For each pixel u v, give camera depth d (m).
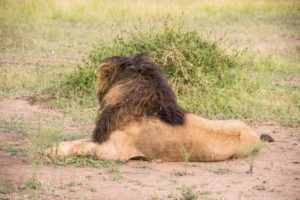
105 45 19.55
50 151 11.70
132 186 10.54
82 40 27.66
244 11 38.16
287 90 19.38
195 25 32.44
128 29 29.73
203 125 11.98
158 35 18.20
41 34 28.53
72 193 10.08
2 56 23.66
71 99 17.11
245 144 12.30
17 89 18.31
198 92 17.05
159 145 11.77
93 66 18.02
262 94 18.23
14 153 12.17
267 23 35.28
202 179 11.09
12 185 10.33
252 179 11.27
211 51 18.42
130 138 11.73
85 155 11.66
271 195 10.47
